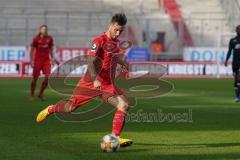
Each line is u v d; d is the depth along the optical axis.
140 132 28.27
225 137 26.56
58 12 104.38
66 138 25.86
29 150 22.30
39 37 47.53
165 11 110.81
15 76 91.44
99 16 107.44
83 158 20.58
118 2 112.44
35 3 111.25
